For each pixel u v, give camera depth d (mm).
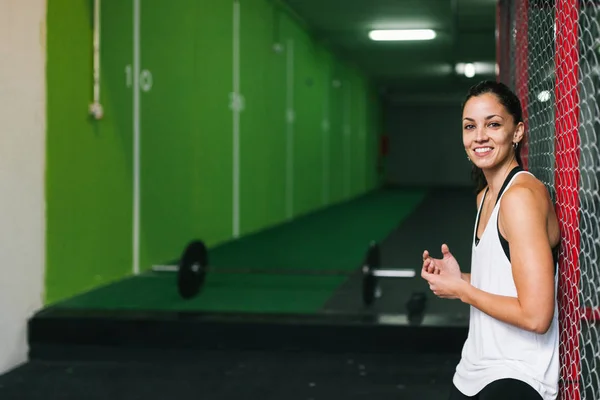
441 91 20562
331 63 12953
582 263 1742
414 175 22484
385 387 3225
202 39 6512
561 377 1729
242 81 7746
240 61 7652
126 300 4367
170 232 5930
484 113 1546
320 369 3508
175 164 6004
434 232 8625
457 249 7113
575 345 1631
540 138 1988
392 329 3738
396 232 8594
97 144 4652
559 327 1740
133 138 5211
